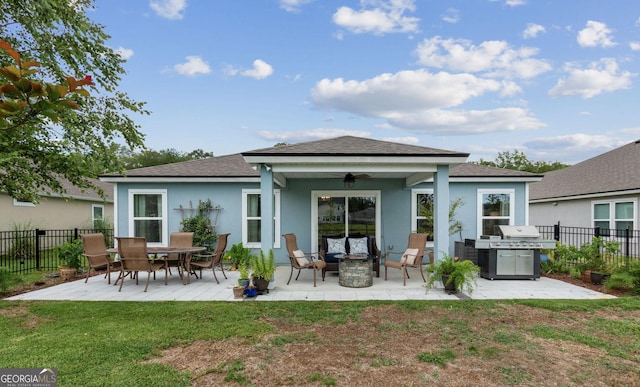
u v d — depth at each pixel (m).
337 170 8.07
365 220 11.87
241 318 5.64
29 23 7.39
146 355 4.20
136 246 7.93
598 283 8.31
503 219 11.97
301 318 5.65
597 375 3.76
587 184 16.17
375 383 3.58
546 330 5.06
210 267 8.92
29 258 12.45
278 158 7.73
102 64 8.99
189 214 11.97
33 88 1.46
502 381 3.62
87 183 8.96
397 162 7.83
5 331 5.02
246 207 11.99
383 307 6.29
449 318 5.65
